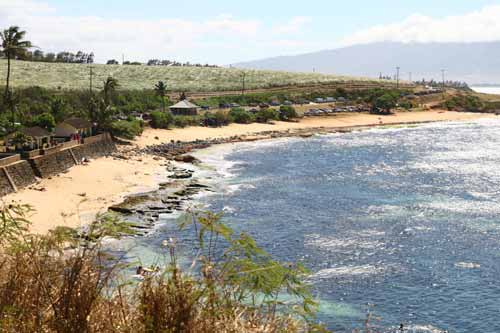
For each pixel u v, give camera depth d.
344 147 131.12
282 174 93.19
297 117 183.50
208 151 122.88
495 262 47.56
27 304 8.54
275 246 52.00
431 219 61.81
